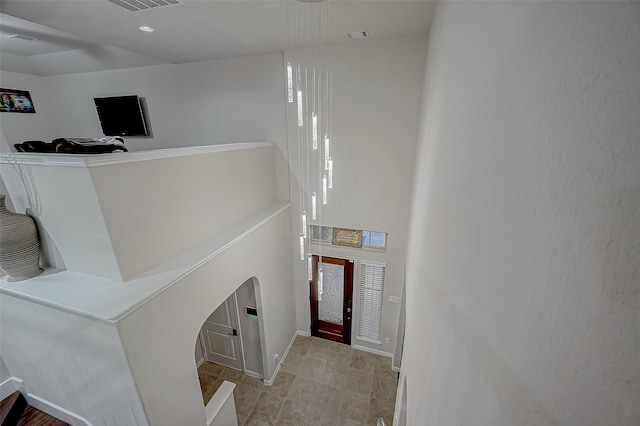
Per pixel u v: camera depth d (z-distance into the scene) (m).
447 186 1.30
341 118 4.16
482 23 0.86
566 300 0.37
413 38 3.55
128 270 2.32
